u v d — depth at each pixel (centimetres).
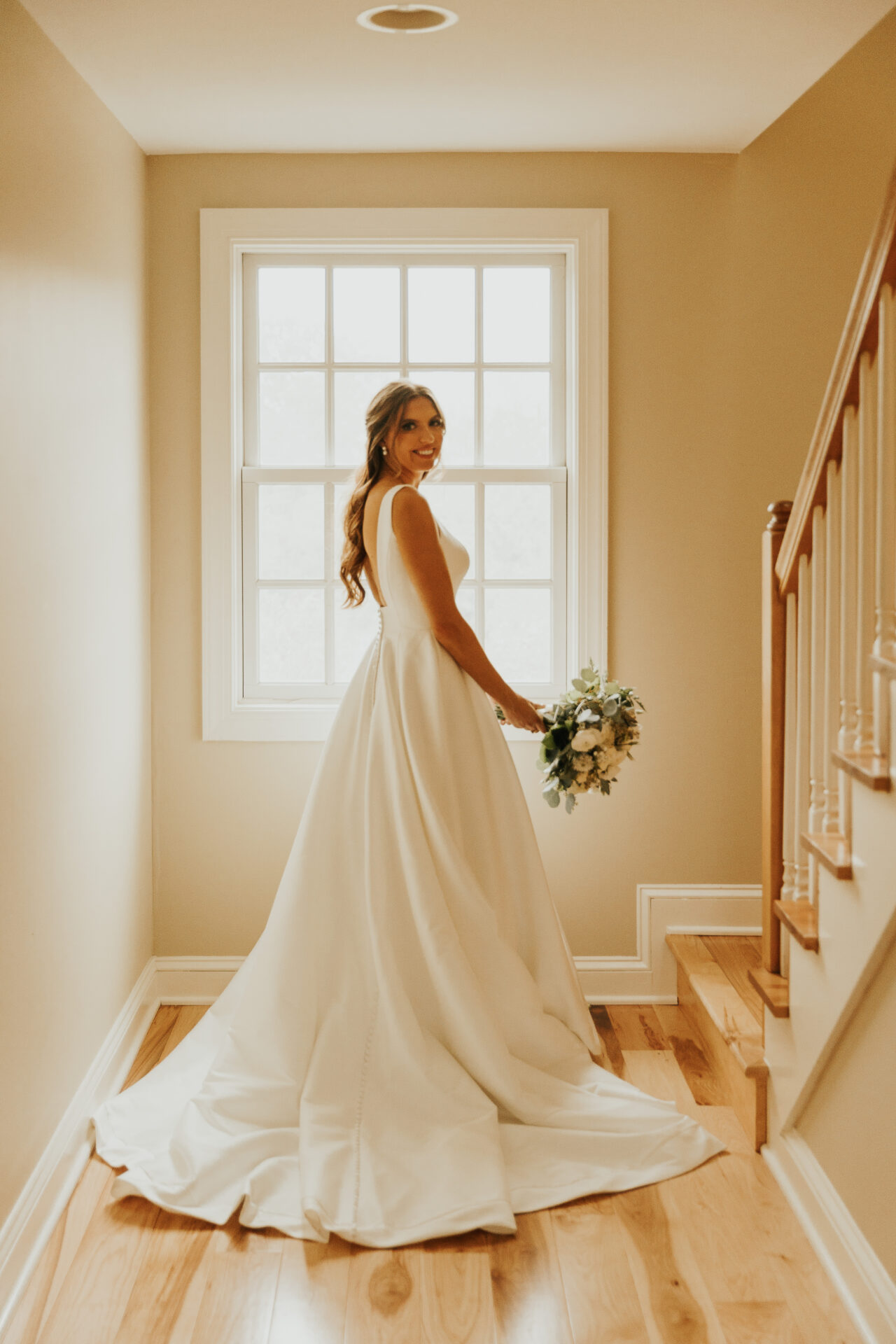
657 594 361
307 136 333
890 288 192
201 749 362
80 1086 274
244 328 364
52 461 250
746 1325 211
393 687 290
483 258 362
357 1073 273
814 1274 226
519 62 281
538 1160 262
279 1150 263
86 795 281
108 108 304
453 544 304
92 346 285
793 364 355
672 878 368
